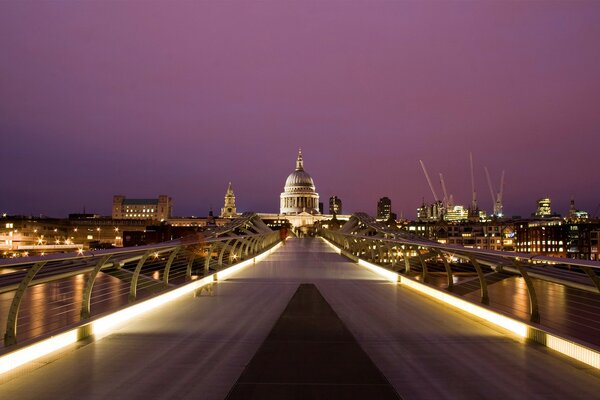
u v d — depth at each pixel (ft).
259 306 50.90
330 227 521.65
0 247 381.81
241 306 50.90
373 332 38.52
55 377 27.43
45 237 426.10
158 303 51.65
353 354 32.04
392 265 81.05
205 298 56.65
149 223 498.69
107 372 28.32
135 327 40.37
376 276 81.76
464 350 33.27
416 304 52.26
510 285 65.92
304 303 52.65
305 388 25.61
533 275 37.93
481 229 455.22
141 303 47.29
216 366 29.50
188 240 65.62
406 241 76.28
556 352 32.73
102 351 32.86
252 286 68.18
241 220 158.51
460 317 44.75
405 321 42.86
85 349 33.42
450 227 458.91
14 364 29.35
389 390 25.36
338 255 144.66
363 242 113.70
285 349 33.30
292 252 162.50
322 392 25.03
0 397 24.35
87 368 29.07
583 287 33.42
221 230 116.06
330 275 83.41
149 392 25.11
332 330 39.11
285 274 84.84
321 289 65.00
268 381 26.71
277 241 229.04
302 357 31.32
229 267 86.43
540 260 33.68
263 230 196.95
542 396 24.72
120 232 491.31
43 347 31.96
